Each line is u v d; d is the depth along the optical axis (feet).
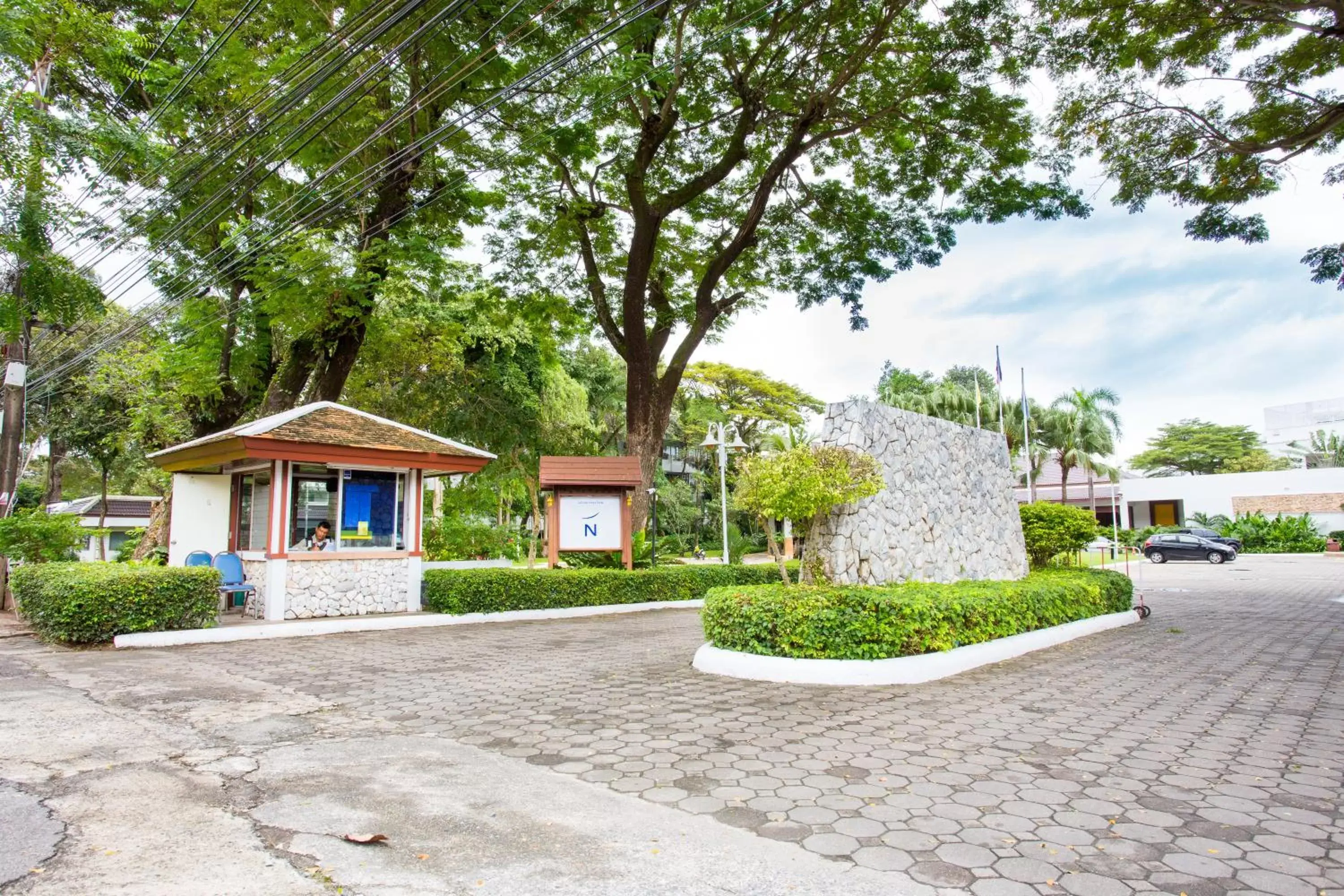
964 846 11.37
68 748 15.99
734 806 13.07
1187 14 36.29
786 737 17.56
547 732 18.08
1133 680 25.05
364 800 13.05
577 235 58.95
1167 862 10.85
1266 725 19.11
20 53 36.47
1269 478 129.59
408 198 51.37
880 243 60.49
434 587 42.29
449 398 84.43
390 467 40.68
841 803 13.20
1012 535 42.75
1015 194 53.83
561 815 12.53
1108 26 38.42
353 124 45.03
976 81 48.78
